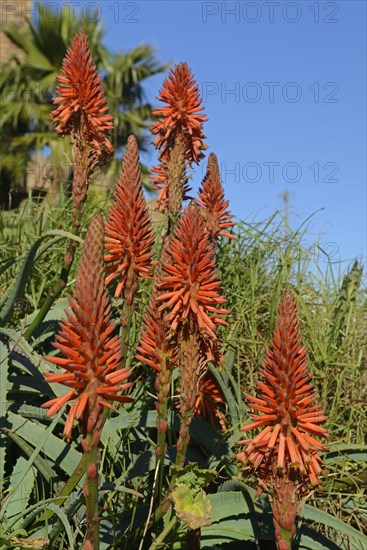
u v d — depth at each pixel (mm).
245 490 3020
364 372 4531
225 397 3572
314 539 3025
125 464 3369
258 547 3232
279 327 2498
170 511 3014
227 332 4250
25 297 4371
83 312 2193
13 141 17578
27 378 3490
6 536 2752
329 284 4980
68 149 17562
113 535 2930
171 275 2742
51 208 5363
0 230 5391
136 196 3152
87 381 2184
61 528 2811
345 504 3621
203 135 4051
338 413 4199
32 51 19016
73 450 3145
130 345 4012
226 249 4922
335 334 4406
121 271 3193
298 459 2361
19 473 3180
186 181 4055
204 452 3500
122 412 3504
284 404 2420
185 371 2693
